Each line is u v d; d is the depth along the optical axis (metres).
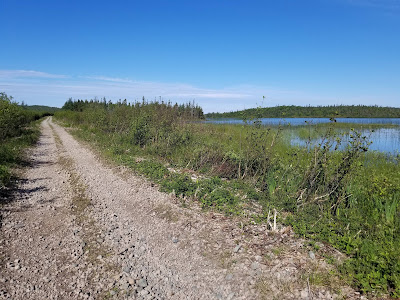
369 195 6.00
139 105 18.52
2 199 6.63
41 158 12.58
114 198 6.89
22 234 5.00
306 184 6.58
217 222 5.26
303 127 22.08
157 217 5.65
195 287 3.62
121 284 3.68
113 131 19.72
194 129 14.54
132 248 4.56
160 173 8.47
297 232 4.75
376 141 19.22
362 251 3.87
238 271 3.81
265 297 3.33
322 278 3.52
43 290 3.55
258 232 4.81
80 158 12.16
